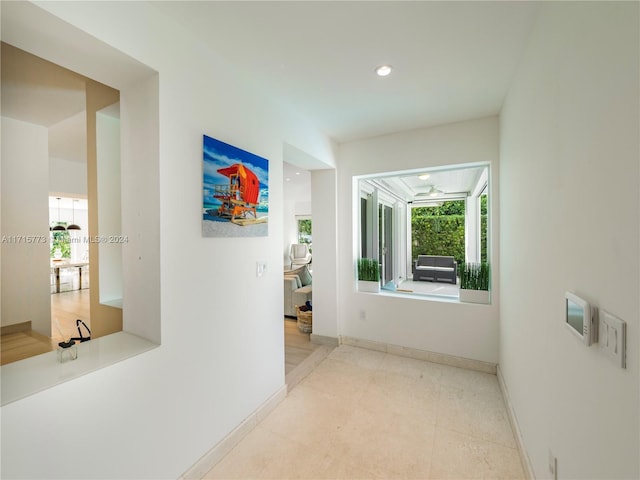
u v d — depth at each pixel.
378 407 2.26
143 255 1.50
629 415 0.73
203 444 1.66
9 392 1.01
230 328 1.85
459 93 2.29
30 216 2.85
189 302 1.58
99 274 1.88
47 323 2.96
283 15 1.46
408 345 3.21
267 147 2.21
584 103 0.97
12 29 1.11
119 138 1.94
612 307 0.80
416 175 3.39
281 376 2.34
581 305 0.95
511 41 1.67
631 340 0.72
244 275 1.97
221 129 1.79
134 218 1.53
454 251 3.36
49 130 3.10
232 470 1.67
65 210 6.62
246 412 1.98
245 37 1.63
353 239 3.52
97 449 1.20
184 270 1.56
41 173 2.91
